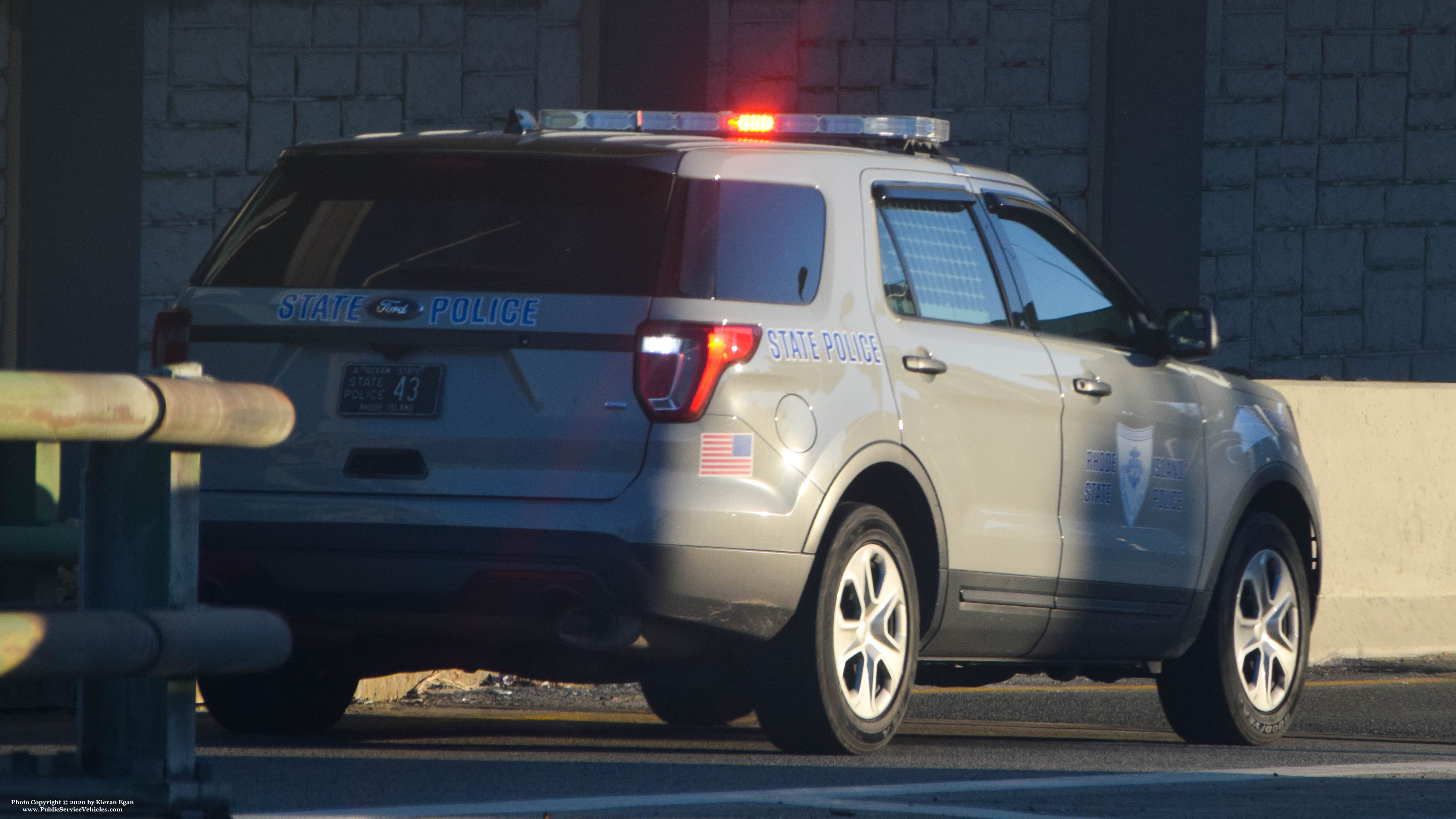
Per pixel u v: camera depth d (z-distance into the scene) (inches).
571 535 938.1
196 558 557.3
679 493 942.4
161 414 533.6
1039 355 1144.2
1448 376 2716.5
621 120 1055.6
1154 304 2486.5
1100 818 816.3
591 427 947.3
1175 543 1221.7
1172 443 1230.3
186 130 2193.7
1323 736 1322.6
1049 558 1132.5
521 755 1014.4
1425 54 2691.9
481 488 950.4
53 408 506.0
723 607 956.6
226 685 1115.9
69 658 511.2
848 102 2399.1
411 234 992.9
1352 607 1818.4
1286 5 2630.4
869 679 1024.2
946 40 2427.4
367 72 2253.9
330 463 968.3
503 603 949.2
